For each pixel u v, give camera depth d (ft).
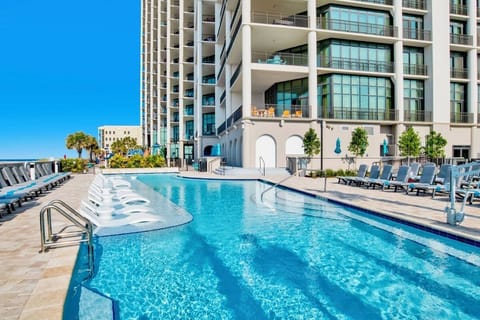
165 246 18.10
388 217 22.70
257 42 76.33
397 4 73.82
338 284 13.47
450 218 19.22
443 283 13.53
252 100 87.92
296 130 69.56
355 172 62.13
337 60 72.59
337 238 20.16
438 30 76.89
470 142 79.92
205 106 122.21
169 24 146.00
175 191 44.78
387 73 73.72
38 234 17.76
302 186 43.47
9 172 36.42
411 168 39.09
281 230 22.18
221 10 103.65
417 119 77.87
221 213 28.19
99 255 16.40
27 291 10.27
